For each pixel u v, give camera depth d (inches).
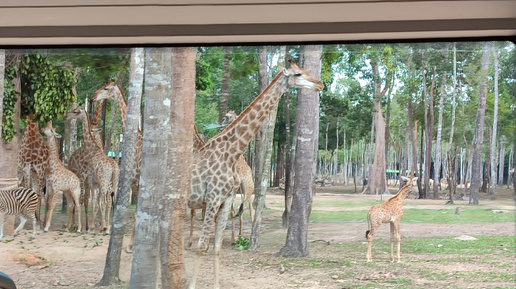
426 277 166.9
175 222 171.0
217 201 167.8
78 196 186.2
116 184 186.2
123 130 182.9
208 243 167.5
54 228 186.2
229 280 171.6
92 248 184.7
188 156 170.1
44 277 181.8
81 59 185.5
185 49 171.2
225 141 169.5
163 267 171.9
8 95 184.9
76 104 187.3
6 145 185.6
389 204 171.9
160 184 171.6
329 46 177.6
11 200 182.7
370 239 170.1
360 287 168.7
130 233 180.7
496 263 165.2
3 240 182.1
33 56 184.2
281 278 170.4
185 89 171.0
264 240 173.3
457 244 167.9
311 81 169.6
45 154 188.1
